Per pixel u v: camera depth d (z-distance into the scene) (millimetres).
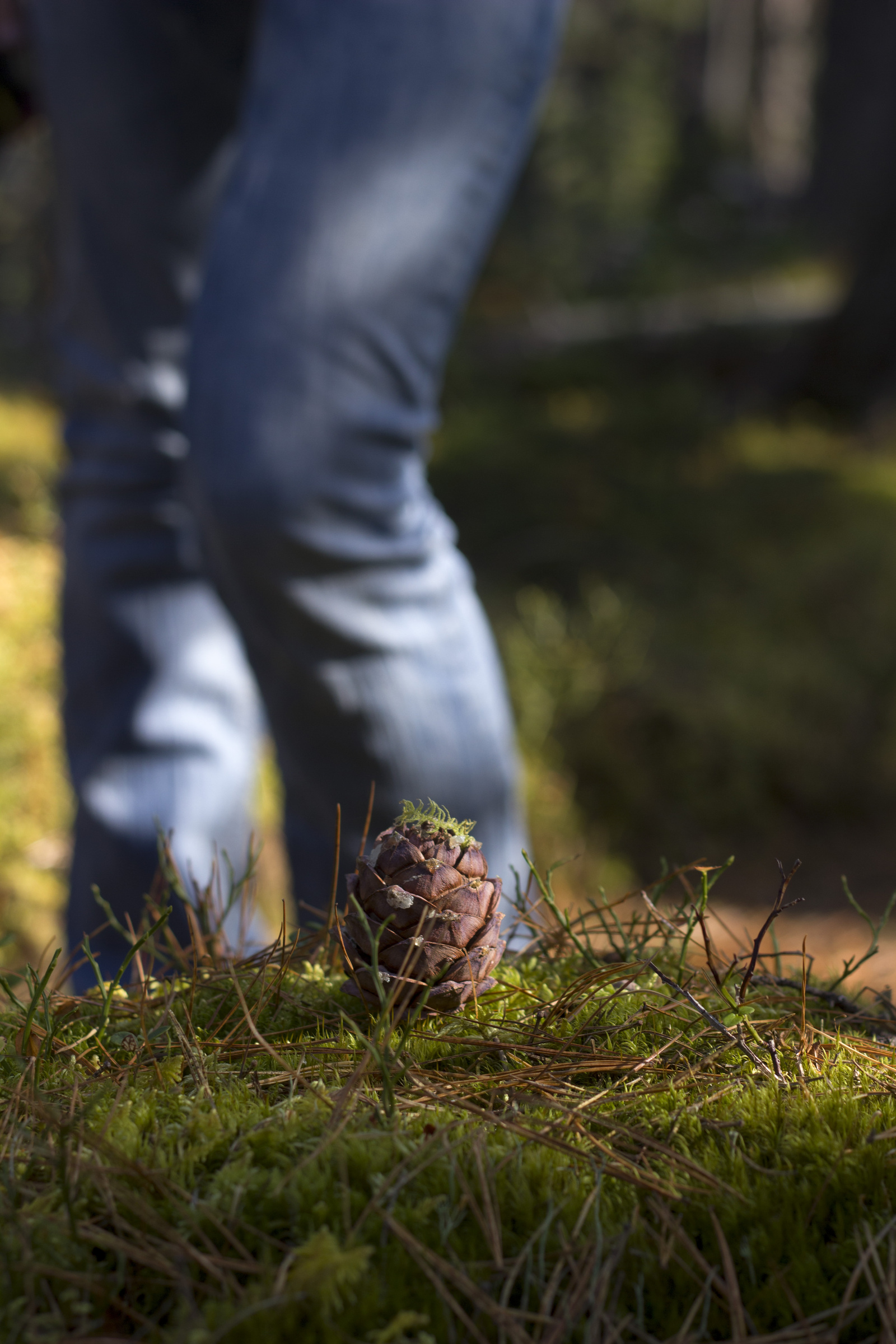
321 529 1743
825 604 4398
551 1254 1281
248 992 1516
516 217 9633
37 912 2398
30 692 3029
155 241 1949
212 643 1986
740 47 17344
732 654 4043
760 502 5316
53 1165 1362
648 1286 1264
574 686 3760
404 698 1797
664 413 6621
